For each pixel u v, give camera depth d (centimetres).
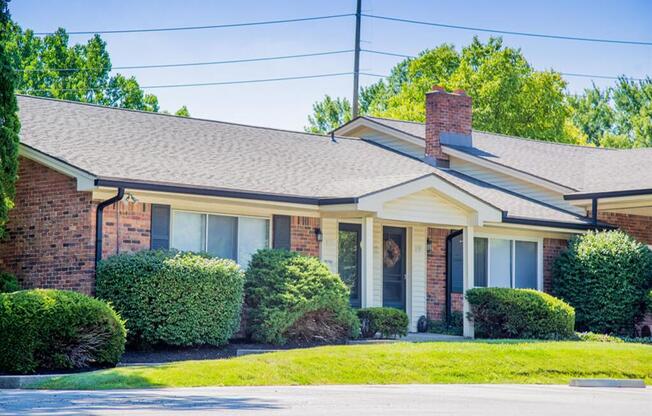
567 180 3156
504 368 1958
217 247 2425
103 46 5525
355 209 2448
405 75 7669
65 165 2220
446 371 1905
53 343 1836
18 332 1792
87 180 2178
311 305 2300
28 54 5328
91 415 1166
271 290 2328
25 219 2336
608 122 7875
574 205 3073
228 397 1438
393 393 1569
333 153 3044
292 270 2341
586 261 2830
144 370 1759
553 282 2934
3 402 1341
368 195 2452
